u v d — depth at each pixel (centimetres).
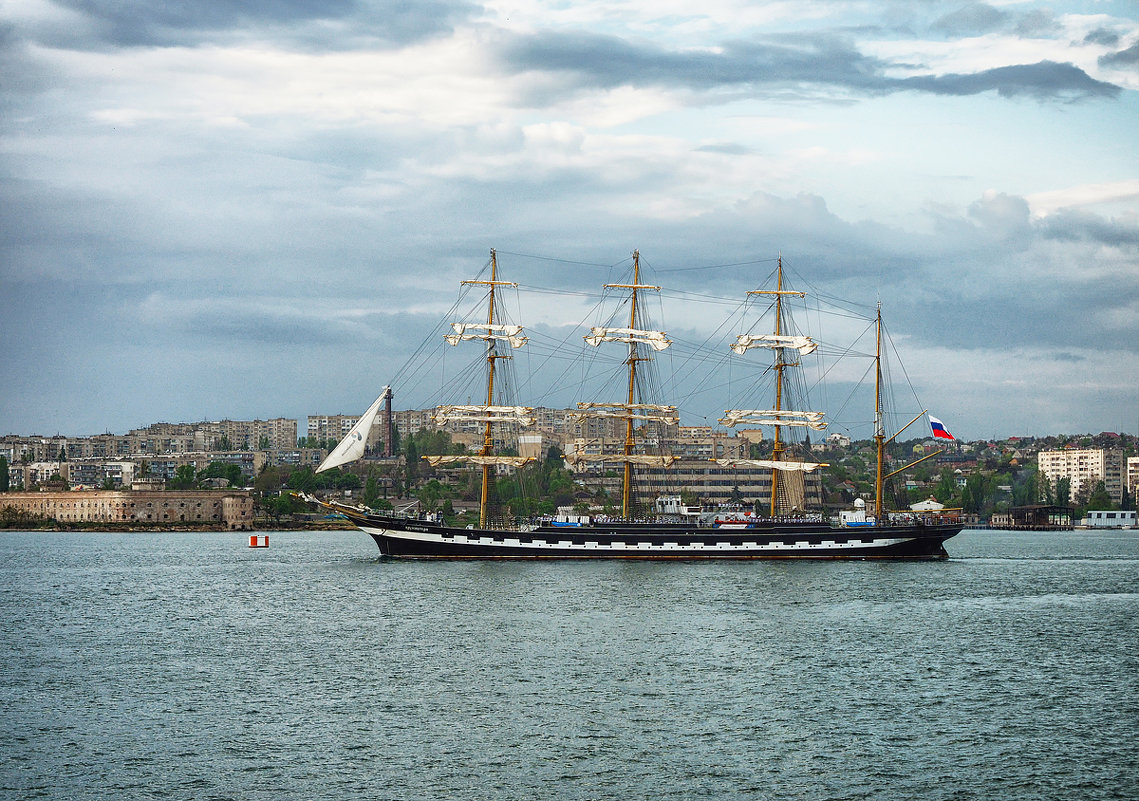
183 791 6938
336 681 9700
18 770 7300
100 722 8406
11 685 9681
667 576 17438
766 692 9231
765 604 14250
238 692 9331
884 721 8394
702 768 7319
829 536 19738
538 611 13612
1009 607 14462
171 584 18175
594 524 19388
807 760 7481
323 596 15675
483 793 6894
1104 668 10312
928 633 12150
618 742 7844
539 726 8231
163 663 10650
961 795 6888
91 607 15125
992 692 9325
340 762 7444
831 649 11106
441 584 16625
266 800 6800
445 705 8806
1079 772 7288
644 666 10206
